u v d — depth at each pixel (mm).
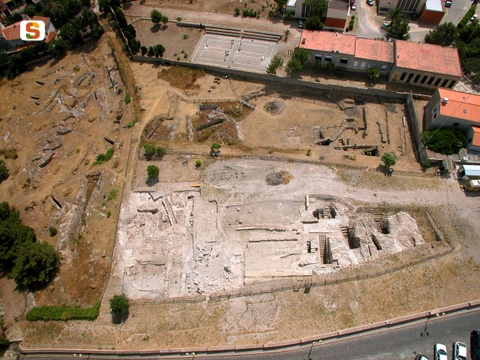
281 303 48594
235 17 99500
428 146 62594
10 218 63906
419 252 51312
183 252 55500
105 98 85375
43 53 99562
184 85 83625
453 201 57031
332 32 84688
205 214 58969
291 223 56875
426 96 72938
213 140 71250
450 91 65875
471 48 79812
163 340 47156
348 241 56344
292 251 53844
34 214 66688
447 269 49656
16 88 93562
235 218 58250
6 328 51875
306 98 78562
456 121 62844
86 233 59750
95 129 79188
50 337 49781
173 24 100312
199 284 51938
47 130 81375
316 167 63344
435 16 89750
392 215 56000
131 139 72000
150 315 49594
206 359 45469
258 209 58875
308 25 85875
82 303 52438
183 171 65188
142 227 59188
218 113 76812
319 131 71938
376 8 97750
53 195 68250
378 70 78688
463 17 91688
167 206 60750
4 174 74000
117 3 103312
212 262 53688
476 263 50031
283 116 75438
